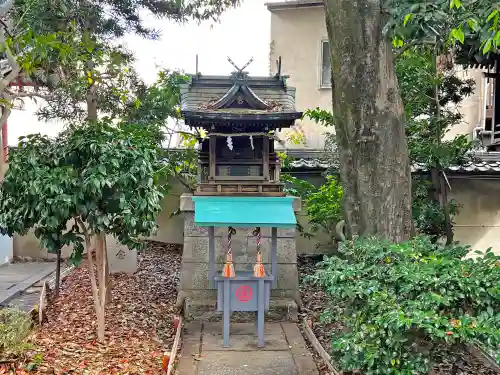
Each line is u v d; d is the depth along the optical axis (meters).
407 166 5.55
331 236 10.83
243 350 6.42
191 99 8.03
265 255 8.29
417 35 4.68
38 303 7.77
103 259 6.34
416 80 9.20
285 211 6.86
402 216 5.46
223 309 6.62
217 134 7.48
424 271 4.30
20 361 5.09
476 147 10.86
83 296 8.32
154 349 6.23
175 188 13.04
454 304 4.17
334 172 11.02
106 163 5.52
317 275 5.00
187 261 8.21
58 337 6.13
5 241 11.86
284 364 5.91
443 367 5.58
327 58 14.98
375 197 5.42
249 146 7.81
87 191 5.41
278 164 8.16
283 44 15.11
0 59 9.30
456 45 9.01
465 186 11.68
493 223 11.66
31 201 5.51
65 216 5.48
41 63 8.02
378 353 4.19
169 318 7.78
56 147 5.91
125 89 9.57
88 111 8.98
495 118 12.55
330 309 5.15
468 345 5.07
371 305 4.32
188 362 5.94
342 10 5.38
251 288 6.68
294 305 7.90
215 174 7.73
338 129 5.68
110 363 5.46
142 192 5.80
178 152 10.93
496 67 11.22
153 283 9.89
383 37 5.35
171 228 13.38
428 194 10.63
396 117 5.44
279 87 8.51
